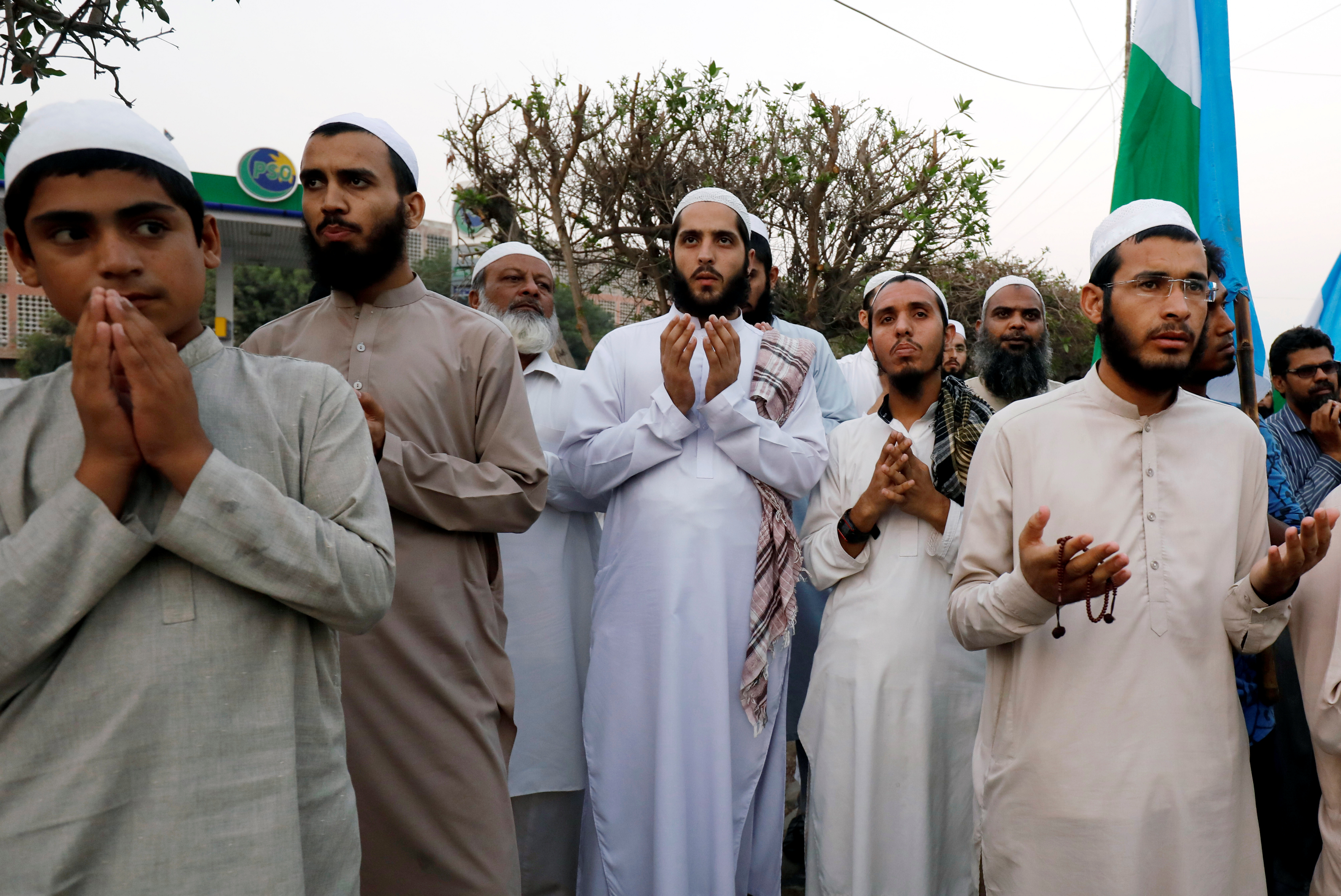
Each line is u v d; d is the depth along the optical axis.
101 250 1.32
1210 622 2.05
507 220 10.36
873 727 2.74
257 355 1.64
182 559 1.31
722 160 9.94
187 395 1.27
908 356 2.97
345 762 1.50
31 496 1.32
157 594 1.29
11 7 3.09
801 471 2.90
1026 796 2.11
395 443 2.13
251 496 1.28
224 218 13.19
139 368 1.22
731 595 2.81
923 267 9.91
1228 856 2.01
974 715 2.84
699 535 2.79
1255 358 4.12
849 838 2.76
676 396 2.77
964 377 5.20
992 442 2.28
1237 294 3.36
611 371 3.12
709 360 2.78
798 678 3.87
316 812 1.40
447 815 2.20
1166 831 1.99
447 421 2.34
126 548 1.23
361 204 2.27
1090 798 2.01
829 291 10.08
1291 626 2.22
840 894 2.75
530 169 10.15
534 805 3.11
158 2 3.31
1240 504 2.14
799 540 3.11
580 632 3.27
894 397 3.08
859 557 2.87
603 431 3.00
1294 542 1.84
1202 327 2.08
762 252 3.86
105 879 1.23
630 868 2.72
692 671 2.73
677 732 2.68
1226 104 3.93
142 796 1.25
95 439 1.23
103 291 1.22
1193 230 2.10
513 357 2.45
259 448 1.42
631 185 10.21
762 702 2.76
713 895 2.66
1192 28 3.87
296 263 15.58
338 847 1.43
